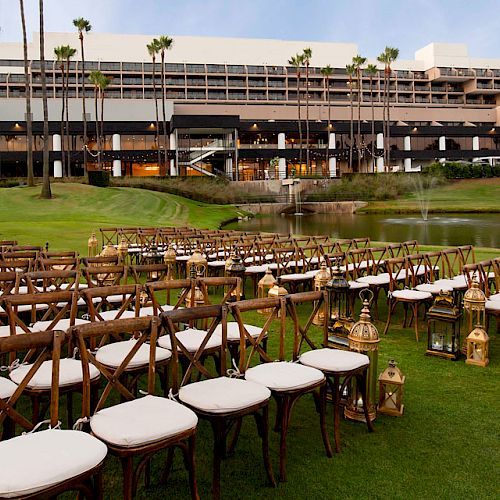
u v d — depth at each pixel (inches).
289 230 1091.3
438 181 2063.2
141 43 2844.5
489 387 182.7
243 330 136.6
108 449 98.1
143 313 188.9
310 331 257.9
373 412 156.4
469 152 2573.8
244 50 2967.5
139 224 1039.0
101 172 1589.6
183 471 128.4
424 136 2571.4
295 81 2935.5
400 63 3184.1
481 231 983.6
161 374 149.3
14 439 95.0
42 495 82.7
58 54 1819.6
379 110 2682.1
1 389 117.7
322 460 132.9
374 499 115.8
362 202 1835.6
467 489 119.6
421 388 182.1
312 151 2375.7
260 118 2519.7
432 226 1122.0
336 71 3009.4
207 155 2149.4
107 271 202.4
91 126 2178.9
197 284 172.6
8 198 1280.8
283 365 137.5
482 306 214.7
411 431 149.1
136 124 2212.1
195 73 2819.9
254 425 154.1
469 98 3238.2
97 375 128.3
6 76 2613.2
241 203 1822.1
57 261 236.7
